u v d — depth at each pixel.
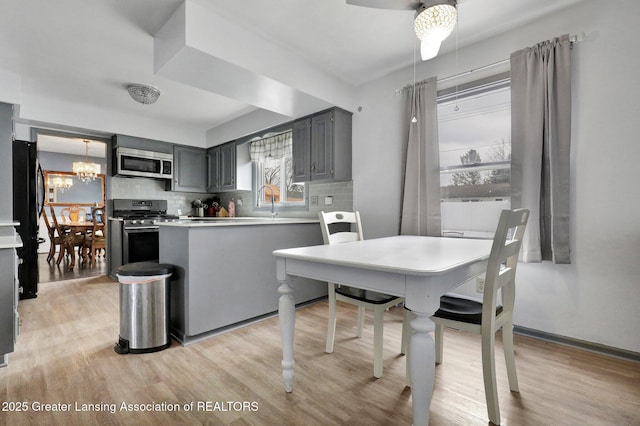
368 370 1.86
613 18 1.97
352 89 3.38
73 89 3.44
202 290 2.31
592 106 2.05
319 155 3.39
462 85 2.65
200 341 2.29
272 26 2.32
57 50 2.62
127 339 2.08
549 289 2.23
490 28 2.37
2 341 1.83
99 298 3.36
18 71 2.99
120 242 4.13
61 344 2.22
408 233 2.87
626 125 1.93
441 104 2.85
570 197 2.12
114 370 1.86
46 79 3.17
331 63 2.90
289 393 1.63
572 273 2.13
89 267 5.18
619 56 1.95
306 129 3.54
